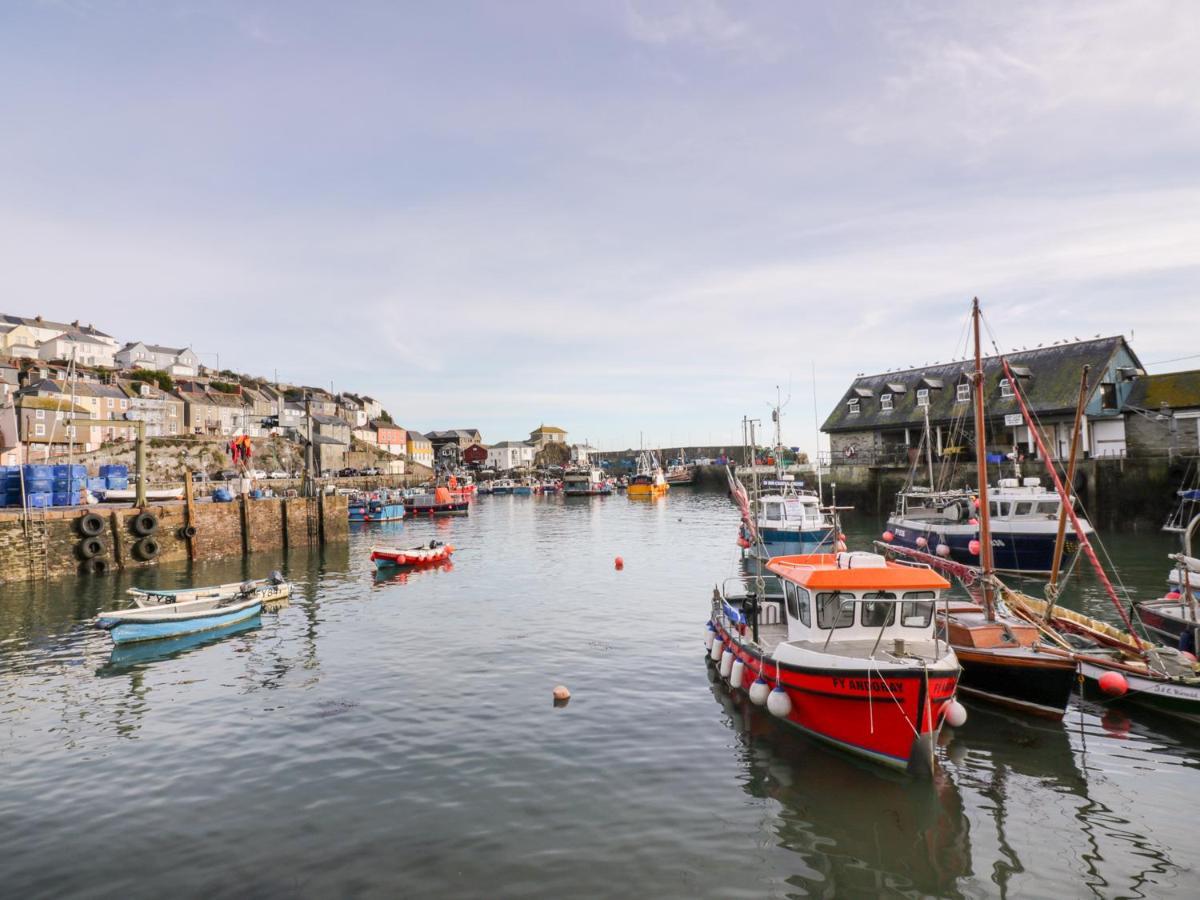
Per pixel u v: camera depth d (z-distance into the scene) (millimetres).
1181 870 9641
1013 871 9633
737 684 15945
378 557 37938
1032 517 32031
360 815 11039
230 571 37469
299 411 117062
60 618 25953
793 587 14953
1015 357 58375
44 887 9211
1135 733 14188
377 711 15734
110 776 12555
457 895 8992
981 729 14445
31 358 91250
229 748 13773
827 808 11289
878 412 65125
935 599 14102
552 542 50969
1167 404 47906
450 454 165250
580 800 11516
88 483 48219
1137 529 44312
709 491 121438
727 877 9461
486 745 13758
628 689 17031
